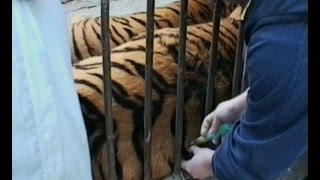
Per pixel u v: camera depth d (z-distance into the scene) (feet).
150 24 4.35
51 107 3.64
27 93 3.51
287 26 3.10
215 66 4.99
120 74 4.97
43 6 3.76
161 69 5.12
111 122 4.62
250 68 3.27
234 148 3.64
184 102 5.18
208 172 4.60
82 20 6.95
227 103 4.63
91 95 4.72
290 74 3.10
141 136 5.04
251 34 3.32
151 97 4.80
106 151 4.83
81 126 4.02
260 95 3.25
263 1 3.18
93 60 5.23
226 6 6.04
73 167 3.89
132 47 5.35
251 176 3.59
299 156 3.31
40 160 3.61
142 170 5.15
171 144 5.27
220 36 5.56
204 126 4.83
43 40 3.68
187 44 5.41
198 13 6.77
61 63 3.88
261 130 3.38
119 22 6.71
